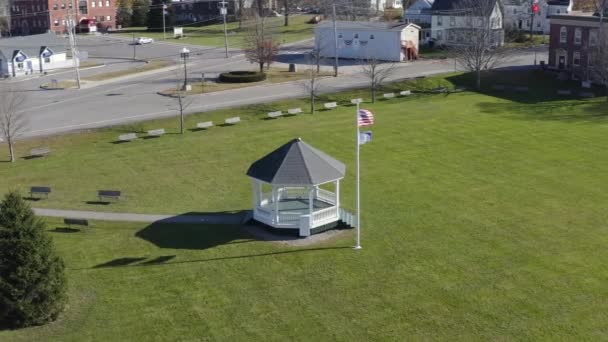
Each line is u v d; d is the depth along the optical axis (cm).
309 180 4438
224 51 12875
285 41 13700
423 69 10231
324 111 8050
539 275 3869
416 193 5247
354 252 4231
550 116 7656
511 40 12538
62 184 5609
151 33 16338
